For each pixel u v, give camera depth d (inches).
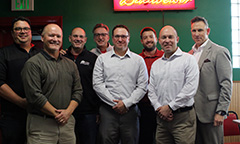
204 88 105.7
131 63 109.8
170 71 101.3
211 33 176.4
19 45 107.5
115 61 110.0
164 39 103.3
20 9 173.9
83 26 175.3
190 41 174.7
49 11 175.6
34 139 88.6
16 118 102.7
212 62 105.5
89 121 114.5
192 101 100.2
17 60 104.3
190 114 98.9
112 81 107.9
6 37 187.0
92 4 175.9
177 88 99.8
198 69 101.6
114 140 106.5
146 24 174.6
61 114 90.0
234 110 173.3
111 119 105.7
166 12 175.2
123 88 106.9
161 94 102.3
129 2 171.9
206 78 105.7
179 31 175.2
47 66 91.3
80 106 114.4
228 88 101.3
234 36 183.6
